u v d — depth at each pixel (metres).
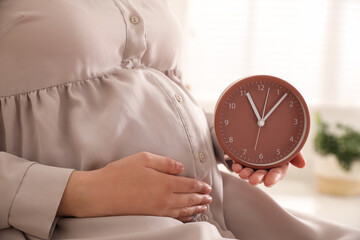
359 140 2.56
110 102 0.68
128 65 0.77
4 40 0.64
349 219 2.03
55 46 0.65
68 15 0.66
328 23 2.92
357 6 2.89
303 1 2.92
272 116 0.77
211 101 3.02
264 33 2.97
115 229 0.58
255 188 0.84
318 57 2.95
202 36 2.99
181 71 0.95
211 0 2.96
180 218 0.65
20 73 0.65
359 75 2.94
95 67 0.70
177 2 1.58
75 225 0.59
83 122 0.67
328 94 2.97
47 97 0.66
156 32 0.81
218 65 3.00
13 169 0.59
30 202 0.57
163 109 0.71
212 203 0.78
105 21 0.71
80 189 0.58
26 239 0.59
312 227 0.80
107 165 0.60
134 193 0.59
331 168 2.58
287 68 2.98
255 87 0.77
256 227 0.81
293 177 2.99
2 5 0.66
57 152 0.65
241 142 0.77
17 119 0.66
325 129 2.67
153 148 0.69
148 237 0.54
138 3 0.81
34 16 0.65
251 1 2.95
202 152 0.75
